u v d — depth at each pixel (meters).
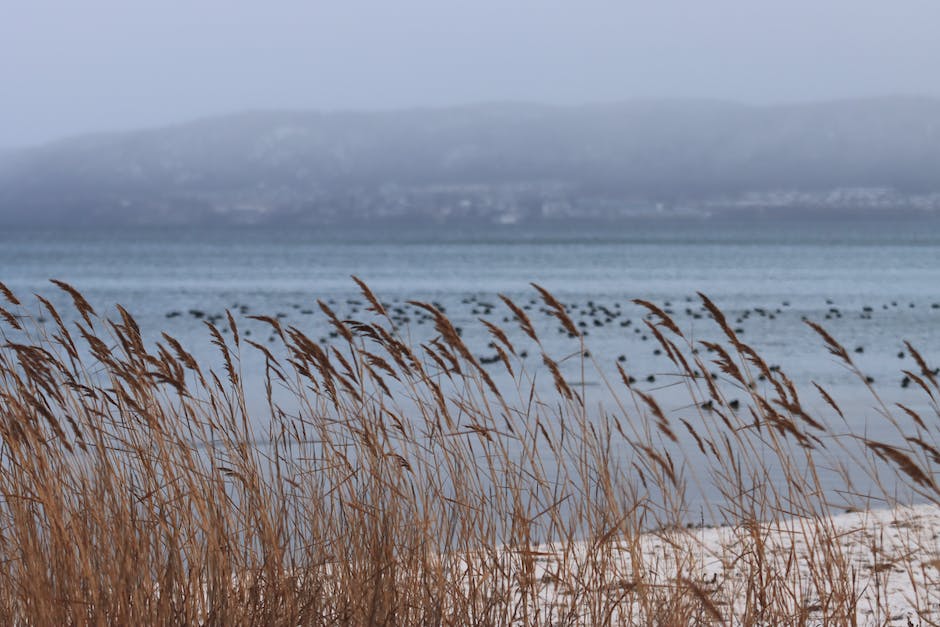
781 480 40.72
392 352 21.44
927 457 17.16
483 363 108.75
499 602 20.94
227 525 20.88
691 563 22.31
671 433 20.48
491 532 21.78
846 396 83.12
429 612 20.42
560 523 22.06
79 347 94.75
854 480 43.47
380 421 22.14
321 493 22.94
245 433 22.23
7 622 19.75
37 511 21.20
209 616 19.69
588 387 87.44
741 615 21.53
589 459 27.23
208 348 122.88
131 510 20.66
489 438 22.09
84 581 19.62
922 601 24.66
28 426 20.89
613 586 22.12
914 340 141.00
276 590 20.06
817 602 22.67
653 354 119.44
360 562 20.91
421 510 23.06
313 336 134.62
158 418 22.00
